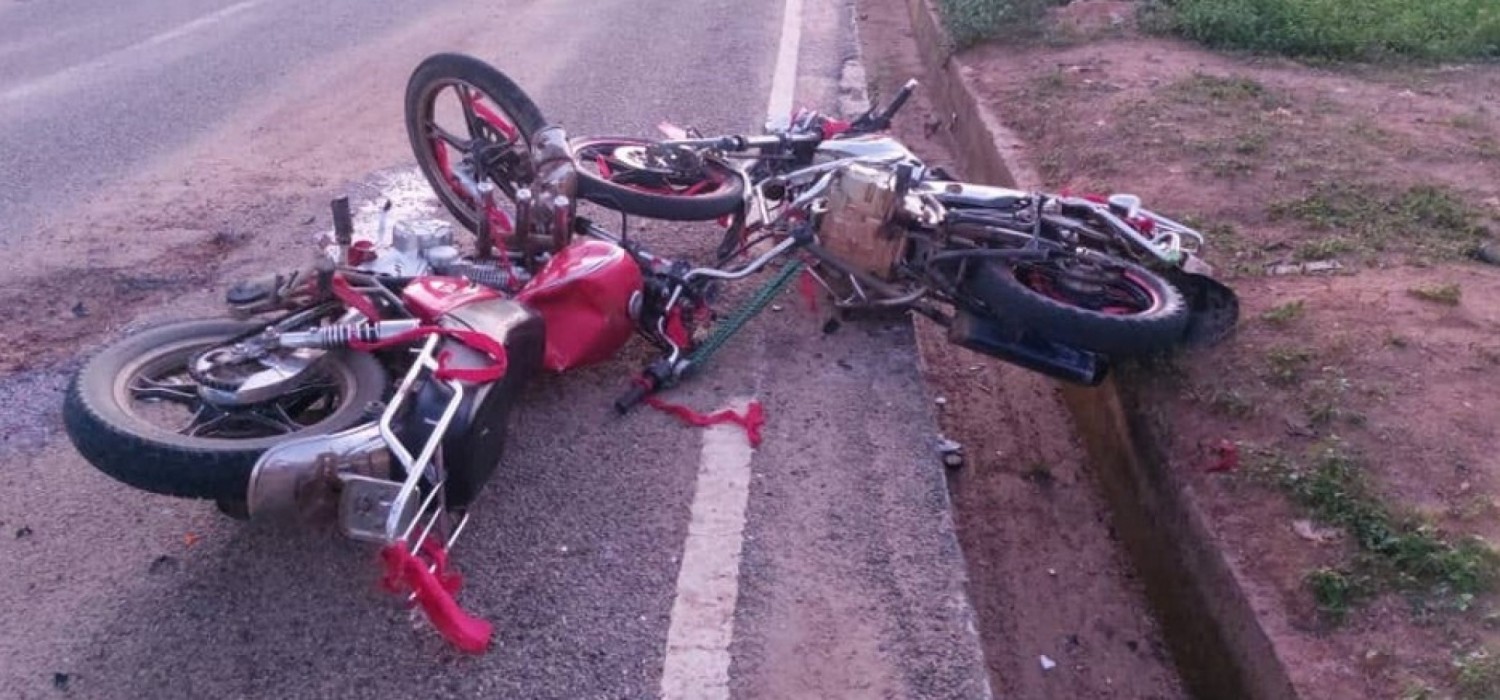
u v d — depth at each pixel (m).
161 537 4.05
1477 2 10.15
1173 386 4.72
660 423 4.78
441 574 3.50
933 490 4.39
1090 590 4.51
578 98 9.25
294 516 3.43
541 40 11.35
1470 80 8.61
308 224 6.74
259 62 10.52
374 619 3.68
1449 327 4.81
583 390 5.00
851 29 11.85
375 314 3.96
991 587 4.52
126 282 5.99
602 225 6.62
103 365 3.79
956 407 5.65
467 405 3.66
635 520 4.17
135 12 13.05
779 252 5.16
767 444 4.64
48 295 5.84
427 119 6.04
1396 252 5.56
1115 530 4.83
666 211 5.34
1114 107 7.78
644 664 3.53
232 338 4.02
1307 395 4.43
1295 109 7.72
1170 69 8.73
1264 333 4.86
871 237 5.07
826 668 3.54
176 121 8.74
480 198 4.88
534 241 4.88
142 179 7.48
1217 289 4.92
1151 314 4.62
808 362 5.26
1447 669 3.30
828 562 3.99
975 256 4.84
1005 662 4.17
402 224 4.62
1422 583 3.57
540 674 3.48
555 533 4.10
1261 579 3.76
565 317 4.70
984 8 9.88
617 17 12.41
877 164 5.41
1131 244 5.07
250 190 7.29
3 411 4.82
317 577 3.85
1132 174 6.64
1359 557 3.69
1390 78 8.62
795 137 6.00
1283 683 3.40
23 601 3.76
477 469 3.77
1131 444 4.82
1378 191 6.25
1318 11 9.56
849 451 4.61
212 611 3.71
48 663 3.51
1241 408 4.43
